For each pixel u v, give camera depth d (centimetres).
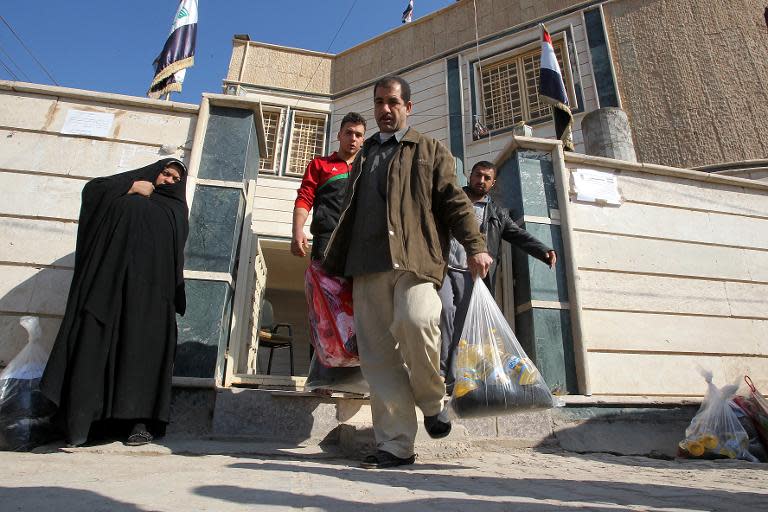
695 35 827
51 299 337
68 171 369
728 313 430
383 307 220
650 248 433
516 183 431
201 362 318
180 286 284
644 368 393
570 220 414
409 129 245
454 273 362
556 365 371
